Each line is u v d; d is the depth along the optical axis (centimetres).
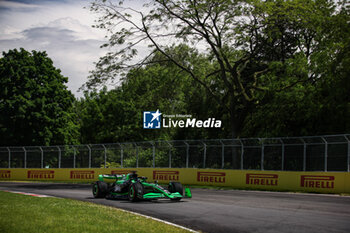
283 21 3441
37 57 5141
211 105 4109
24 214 1120
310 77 3391
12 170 3734
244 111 3609
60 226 939
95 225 966
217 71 3631
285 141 2397
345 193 2006
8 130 4722
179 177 2892
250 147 2584
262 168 2470
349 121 2919
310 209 1379
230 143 2703
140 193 1588
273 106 3294
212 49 3509
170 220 1154
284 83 3331
